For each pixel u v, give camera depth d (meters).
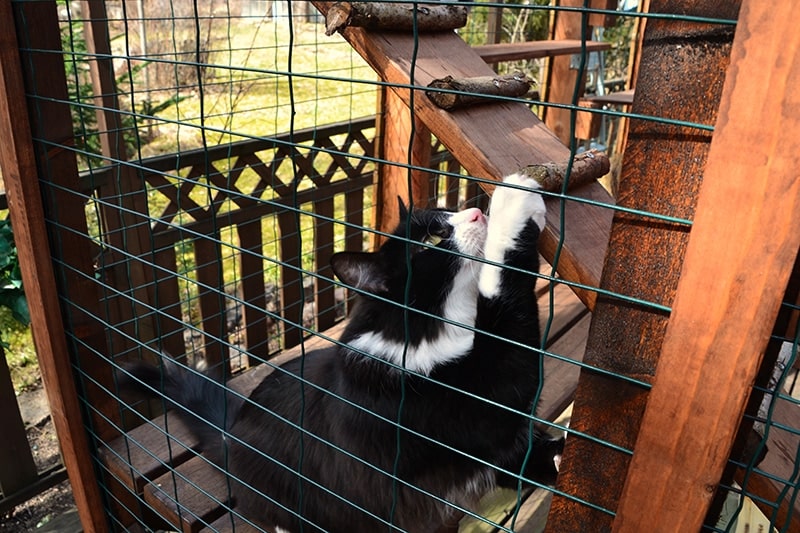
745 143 0.68
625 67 6.43
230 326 3.72
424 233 1.93
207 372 2.35
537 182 1.40
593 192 1.55
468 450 1.74
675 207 0.80
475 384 1.68
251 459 2.04
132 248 2.77
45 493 3.03
